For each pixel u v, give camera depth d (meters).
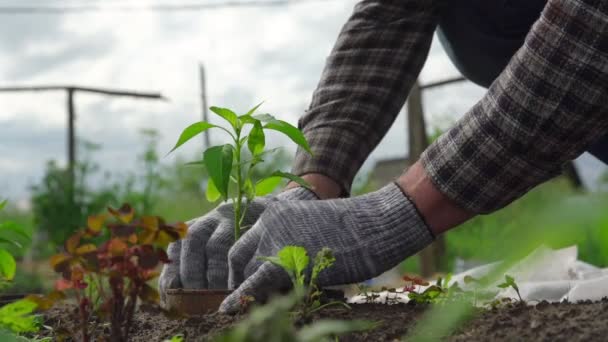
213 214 1.77
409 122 11.57
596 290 1.62
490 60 2.26
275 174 1.63
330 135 1.88
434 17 1.97
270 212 1.53
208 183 1.84
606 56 1.15
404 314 1.40
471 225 9.69
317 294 1.38
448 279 1.61
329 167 1.86
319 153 1.87
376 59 1.94
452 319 0.60
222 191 1.46
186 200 12.63
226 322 1.36
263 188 1.78
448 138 1.38
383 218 1.45
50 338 1.43
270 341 0.84
